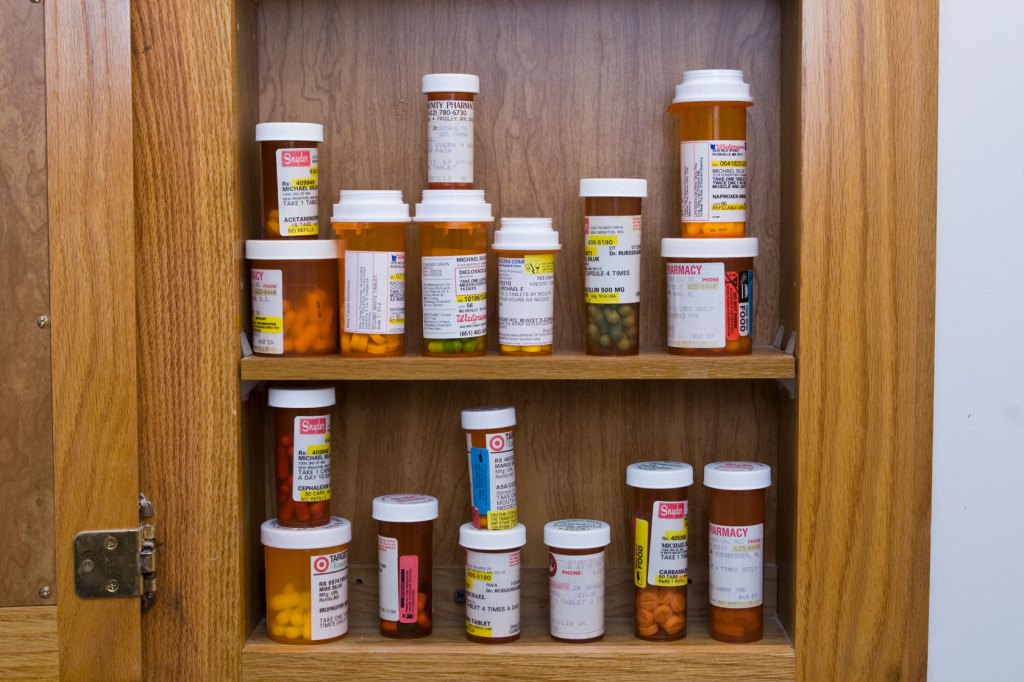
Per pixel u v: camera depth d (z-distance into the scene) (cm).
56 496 105
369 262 109
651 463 115
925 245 105
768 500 122
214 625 108
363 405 123
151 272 107
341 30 121
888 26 104
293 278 110
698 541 122
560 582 111
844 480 106
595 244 111
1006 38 119
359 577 123
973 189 119
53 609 106
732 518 110
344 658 108
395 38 121
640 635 112
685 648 109
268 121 121
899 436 106
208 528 108
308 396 111
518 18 121
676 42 121
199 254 107
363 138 121
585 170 121
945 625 122
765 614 121
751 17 120
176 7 105
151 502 108
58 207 104
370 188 121
